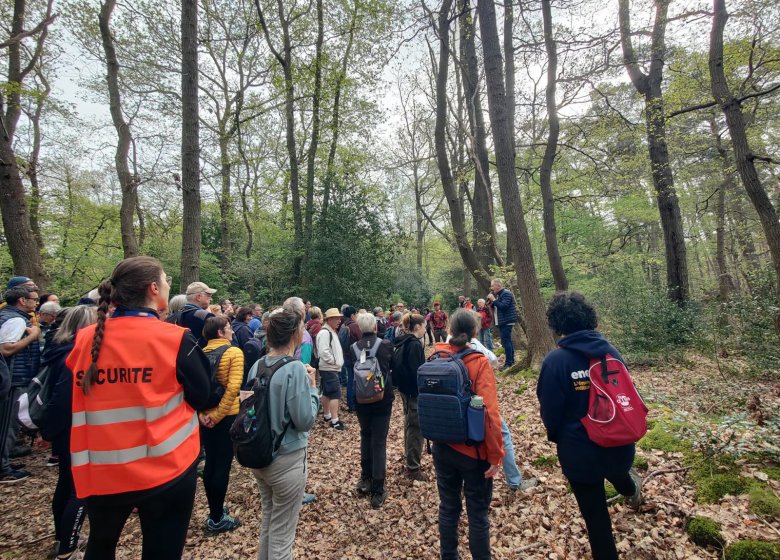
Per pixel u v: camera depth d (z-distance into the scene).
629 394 2.26
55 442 3.04
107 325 1.92
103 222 15.96
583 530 3.17
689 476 3.36
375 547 3.47
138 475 1.77
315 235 15.04
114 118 10.11
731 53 9.54
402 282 24.11
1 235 13.34
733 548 2.58
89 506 1.81
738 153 6.78
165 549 1.90
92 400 1.81
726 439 3.60
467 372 2.81
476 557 2.66
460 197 15.71
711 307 8.93
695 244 20.30
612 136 11.93
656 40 10.49
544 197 9.77
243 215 18.75
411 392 4.42
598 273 14.34
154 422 1.85
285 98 15.48
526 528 3.38
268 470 2.59
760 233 14.98
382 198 16.66
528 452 4.56
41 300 5.69
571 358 2.39
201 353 2.10
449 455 2.78
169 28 14.59
